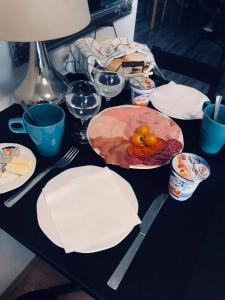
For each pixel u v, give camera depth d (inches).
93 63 26.8
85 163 18.9
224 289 13.1
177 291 12.8
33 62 22.1
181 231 15.4
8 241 28.3
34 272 34.7
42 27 16.2
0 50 23.0
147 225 15.3
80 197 16.3
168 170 18.9
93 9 32.0
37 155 19.2
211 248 14.7
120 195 16.6
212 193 17.7
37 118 19.2
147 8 111.6
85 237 14.3
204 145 20.3
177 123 23.4
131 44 29.5
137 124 21.6
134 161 18.3
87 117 21.1
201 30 81.3
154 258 14.0
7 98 26.2
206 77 31.7
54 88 23.1
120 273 13.1
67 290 30.1
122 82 24.3
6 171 17.4
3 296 32.3
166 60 33.3
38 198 16.0
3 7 15.3
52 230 14.6
